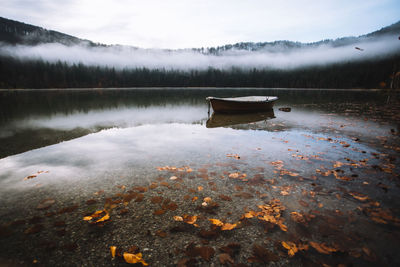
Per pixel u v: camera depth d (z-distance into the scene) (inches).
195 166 188.5
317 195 135.3
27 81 3720.5
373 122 421.1
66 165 192.4
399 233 99.7
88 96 1612.9
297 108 745.6
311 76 4544.8
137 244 93.7
